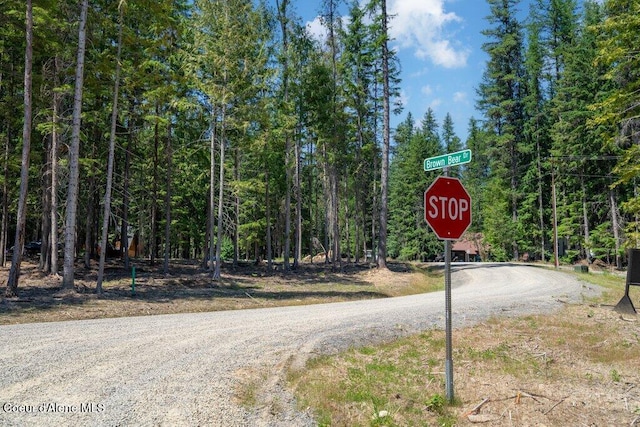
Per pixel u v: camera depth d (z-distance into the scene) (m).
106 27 16.75
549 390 5.99
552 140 43.84
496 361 7.46
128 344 7.91
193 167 28.36
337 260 35.03
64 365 6.46
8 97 20.17
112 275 22.22
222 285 20.39
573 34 41.81
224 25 20.12
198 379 5.93
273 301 16.02
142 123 25.58
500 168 47.00
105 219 15.60
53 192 20.16
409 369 6.90
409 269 31.38
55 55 18.08
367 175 43.72
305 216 52.56
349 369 6.70
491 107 47.41
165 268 23.27
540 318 11.38
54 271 20.28
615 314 12.16
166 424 4.46
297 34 27.08
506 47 45.94
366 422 4.77
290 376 6.22
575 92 37.69
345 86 28.56
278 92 26.50
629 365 7.40
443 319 10.97
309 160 35.91
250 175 31.52
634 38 16.19
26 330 9.12
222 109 20.78
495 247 49.66
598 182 37.94
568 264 41.00
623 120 17.34
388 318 10.94
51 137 20.98
